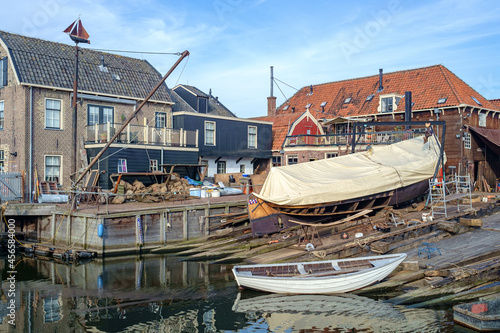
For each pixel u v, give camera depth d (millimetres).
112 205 20094
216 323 10914
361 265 13703
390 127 31062
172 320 11102
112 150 22641
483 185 29125
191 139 27109
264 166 33875
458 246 16031
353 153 22969
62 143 23438
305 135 30422
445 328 10492
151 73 28969
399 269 14086
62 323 10883
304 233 17656
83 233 17812
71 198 19719
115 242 17641
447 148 28297
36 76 22531
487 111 29859
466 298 12438
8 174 21188
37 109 22547
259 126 32438
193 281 14305
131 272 15367
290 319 11141
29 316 11312
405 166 20469
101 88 24922
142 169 24016
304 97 39250
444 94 29062
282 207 17406
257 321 11031
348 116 33062
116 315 11406
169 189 23328
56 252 17594
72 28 20312
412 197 21641
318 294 12898
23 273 15297
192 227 19922
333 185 17891
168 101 27938
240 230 20328
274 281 12773
